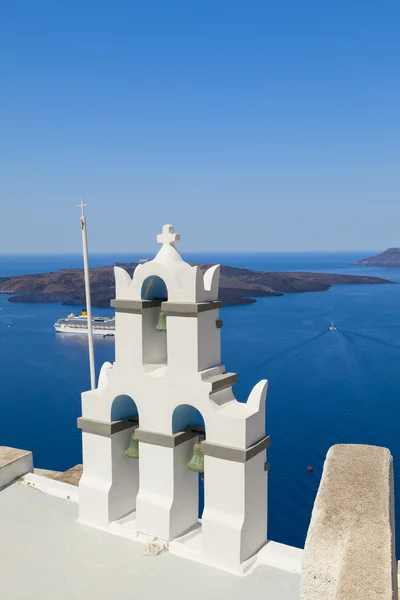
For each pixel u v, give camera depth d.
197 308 8.78
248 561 8.80
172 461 9.33
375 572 4.07
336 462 6.16
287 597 8.05
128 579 8.54
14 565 8.94
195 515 9.98
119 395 9.88
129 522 10.07
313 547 4.59
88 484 10.16
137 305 9.41
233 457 8.59
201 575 8.59
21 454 12.36
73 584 8.44
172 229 9.62
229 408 8.98
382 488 5.48
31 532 9.95
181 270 9.34
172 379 9.19
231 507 8.73
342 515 4.96
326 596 4.36
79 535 9.81
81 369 82.62
